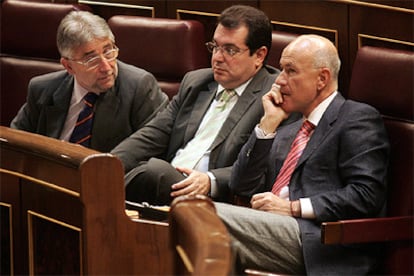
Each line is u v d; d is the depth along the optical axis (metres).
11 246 6.09
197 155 7.08
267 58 7.08
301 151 6.40
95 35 7.19
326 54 6.24
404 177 6.20
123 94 7.50
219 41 6.94
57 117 7.51
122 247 5.46
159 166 6.86
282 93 6.39
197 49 8.13
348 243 5.87
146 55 8.24
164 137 7.37
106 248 5.43
